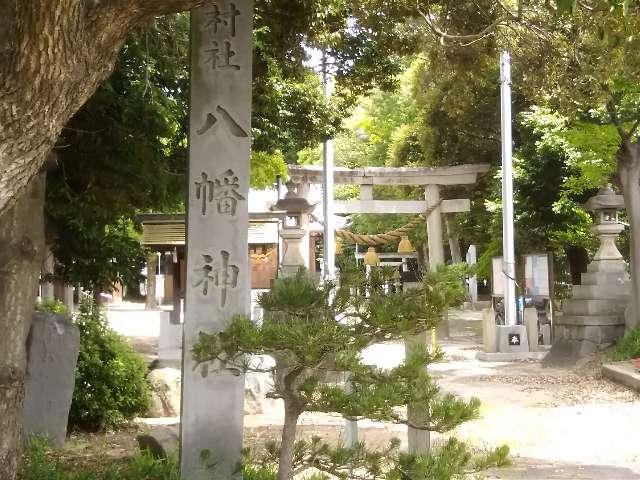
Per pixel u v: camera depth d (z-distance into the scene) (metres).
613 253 15.05
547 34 9.35
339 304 3.98
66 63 3.57
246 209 5.65
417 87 20.03
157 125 8.20
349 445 5.24
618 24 7.42
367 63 10.40
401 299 3.94
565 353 15.05
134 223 11.70
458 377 13.73
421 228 30.89
